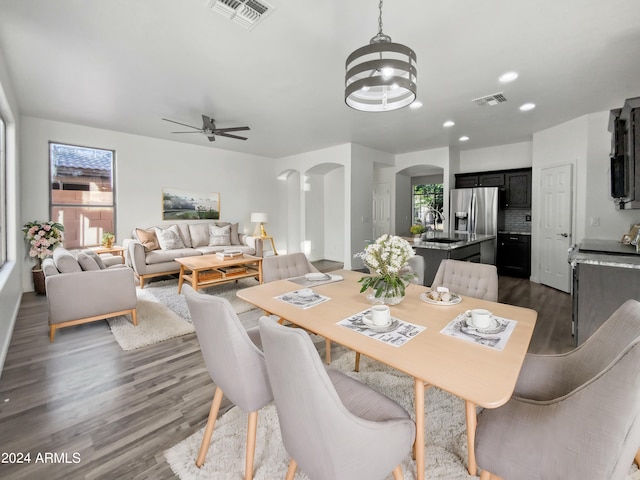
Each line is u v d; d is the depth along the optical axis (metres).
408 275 1.79
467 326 1.40
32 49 2.61
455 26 2.26
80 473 1.43
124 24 2.27
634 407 0.80
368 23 2.22
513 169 5.87
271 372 1.00
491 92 3.47
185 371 2.33
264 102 3.79
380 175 7.68
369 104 2.10
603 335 1.23
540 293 4.53
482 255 5.32
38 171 4.54
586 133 4.30
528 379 1.38
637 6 2.05
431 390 2.05
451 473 1.38
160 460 1.51
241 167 6.94
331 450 0.90
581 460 0.87
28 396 2.02
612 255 2.85
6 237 3.63
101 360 2.49
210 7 2.08
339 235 7.61
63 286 2.83
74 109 4.09
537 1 2.01
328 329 1.40
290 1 1.99
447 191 6.41
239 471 1.42
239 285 4.96
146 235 5.16
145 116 4.38
